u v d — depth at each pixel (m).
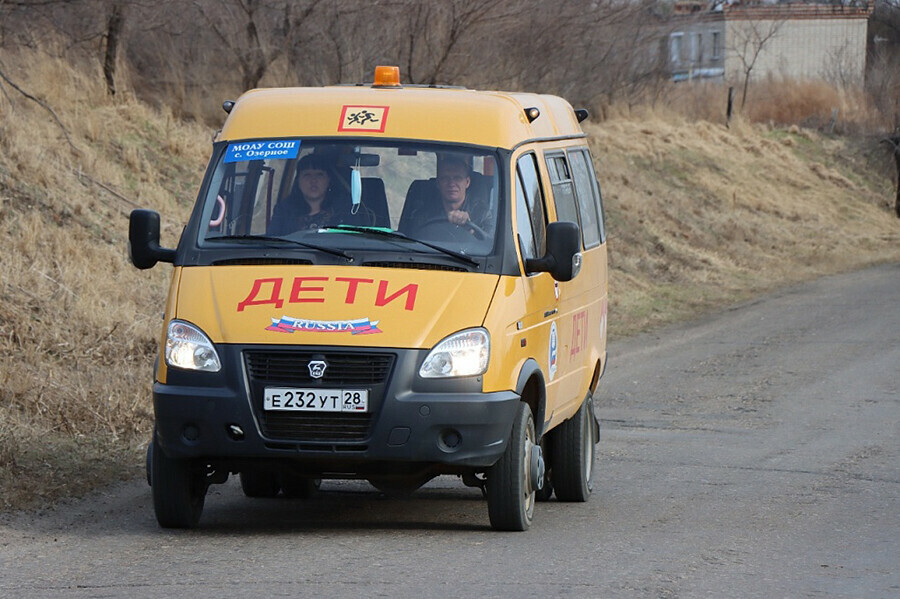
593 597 13.06
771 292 62.81
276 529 16.97
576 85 79.94
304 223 16.72
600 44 81.38
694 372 37.16
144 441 23.03
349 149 17.11
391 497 20.14
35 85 43.94
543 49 66.06
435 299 15.67
